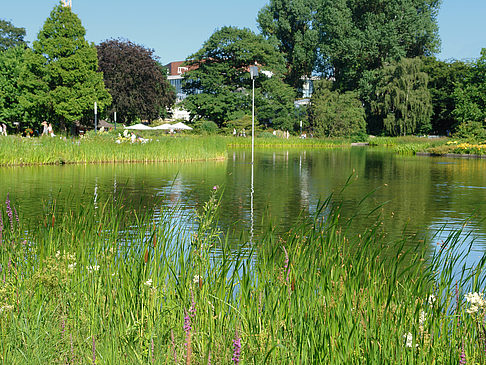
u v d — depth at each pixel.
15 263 4.14
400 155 38.41
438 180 18.30
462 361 2.71
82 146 25.83
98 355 2.80
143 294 3.46
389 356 2.75
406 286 3.81
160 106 64.25
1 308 3.14
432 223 9.21
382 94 68.19
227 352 2.79
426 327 3.04
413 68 63.56
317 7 85.25
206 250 4.20
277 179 18.14
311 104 69.44
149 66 60.69
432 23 76.00
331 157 34.69
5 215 5.15
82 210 5.19
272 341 2.87
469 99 59.69
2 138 23.77
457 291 3.44
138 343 2.91
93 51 42.59
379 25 76.56
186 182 16.45
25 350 2.84
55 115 43.28
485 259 3.67
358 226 8.70
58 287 3.65
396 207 11.38
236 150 45.94
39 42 41.50
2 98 43.28
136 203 11.12
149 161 27.47
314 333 2.90
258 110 70.44
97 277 3.87
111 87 59.75
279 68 77.88
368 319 3.07
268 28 88.50
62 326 3.17
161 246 4.43
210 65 71.12
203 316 3.24
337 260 3.63
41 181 15.77
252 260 5.66
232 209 10.79
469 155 36.44
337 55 81.00
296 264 3.84
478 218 9.88
